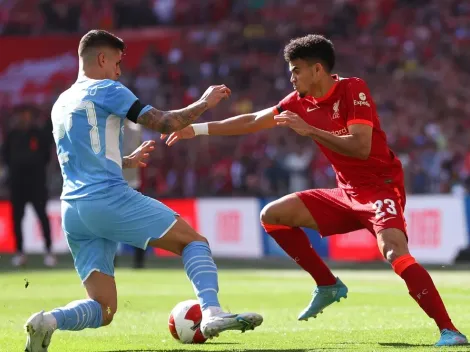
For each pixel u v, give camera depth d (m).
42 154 59.78
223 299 37.16
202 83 100.00
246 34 104.31
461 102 92.31
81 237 20.98
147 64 102.69
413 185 78.06
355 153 22.44
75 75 103.25
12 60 105.75
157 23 109.88
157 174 88.50
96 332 25.61
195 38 104.44
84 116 20.42
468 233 61.69
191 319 22.44
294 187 82.44
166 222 20.31
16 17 110.81
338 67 98.38
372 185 23.42
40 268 58.41
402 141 86.00
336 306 33.12
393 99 93.19
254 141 89.00
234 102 97.00
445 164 80.88
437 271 54.34
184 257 20.28
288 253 25.39
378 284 43.72
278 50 102.12
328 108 23.58
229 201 71.19
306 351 20.31
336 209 24.39
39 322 18.86
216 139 90.19
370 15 102.19
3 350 21.72
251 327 19.20
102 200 20.12
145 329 26.44
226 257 70.88
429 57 97.69
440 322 21.28
